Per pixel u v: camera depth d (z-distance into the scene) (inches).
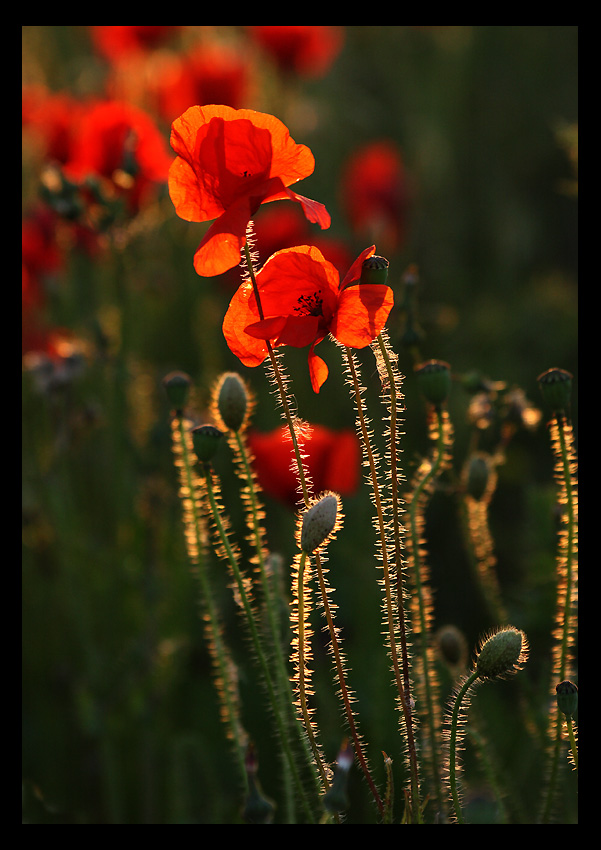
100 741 58.9
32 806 55.2
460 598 70.6
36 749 59.5
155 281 75.6
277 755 58.2
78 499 70.2
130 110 62.1
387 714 56.7
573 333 94.9
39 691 63.6
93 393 71.9
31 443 68.2
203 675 64.2
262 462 56.9
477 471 52.7
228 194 46.8
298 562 47.1
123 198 59.0
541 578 56.3
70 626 65.0
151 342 85.7
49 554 66.9
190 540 49.9
